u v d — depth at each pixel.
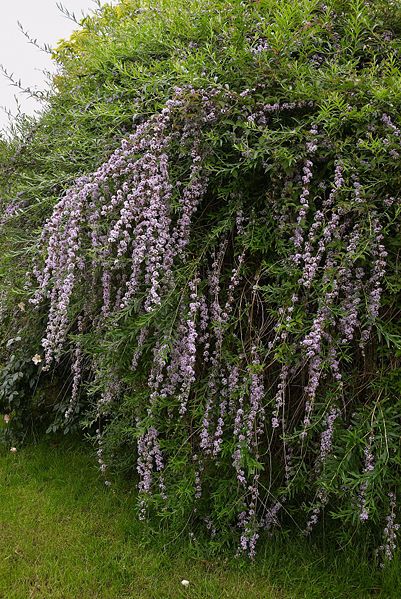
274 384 2.57
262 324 2.52
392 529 2.29
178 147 2.53
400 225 2.24
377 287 2.28
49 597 2.42
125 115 2.70
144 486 2.61
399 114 2.29
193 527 2.76
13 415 3.91
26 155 3.62
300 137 2.29
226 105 2.38
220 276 2.55
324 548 2.60
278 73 2.45
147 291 2.50
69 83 3.62
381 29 2.69
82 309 3.02
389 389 2.34
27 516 3.01
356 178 2.23
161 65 2.87
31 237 3.22
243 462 2.35
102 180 2.41
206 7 2.91
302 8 2.66
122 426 3.02
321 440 2.29
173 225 2.63
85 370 3.58
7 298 3.47
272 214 2.43
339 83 2.36
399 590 2.31
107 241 2.49
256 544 2.63
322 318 2.15
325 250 2.32
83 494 3.25
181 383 2.64
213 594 2.39
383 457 2.14
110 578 2.53
